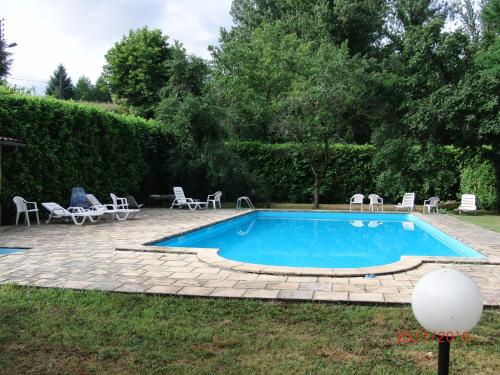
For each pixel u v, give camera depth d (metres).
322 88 16.12
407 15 30.56
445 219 13.44
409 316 4.09
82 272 5.78
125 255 6.98
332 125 16.95
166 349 3.38
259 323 3.94
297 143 18.02
